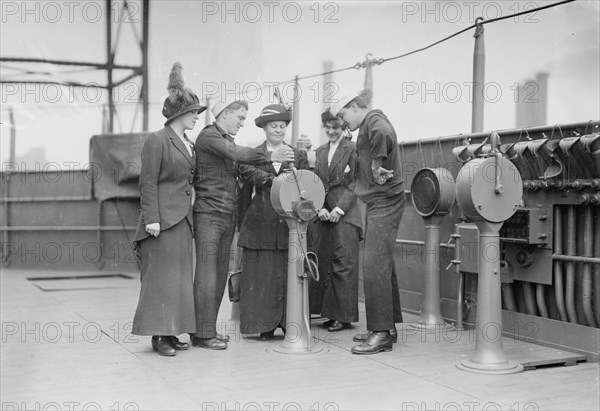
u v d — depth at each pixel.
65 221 9.77
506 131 4.66
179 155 4.20
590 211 4.09
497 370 3.71
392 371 3.76
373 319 4.26
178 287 4.16
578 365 3.97
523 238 4.31
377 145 4.10
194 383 3.49
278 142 4.66
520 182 3.77
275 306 4.59
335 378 3.60
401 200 4.30
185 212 4.21
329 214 4.91
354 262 4.97
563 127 4.25
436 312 5.09
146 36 9.62
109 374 3.66
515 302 4.65
